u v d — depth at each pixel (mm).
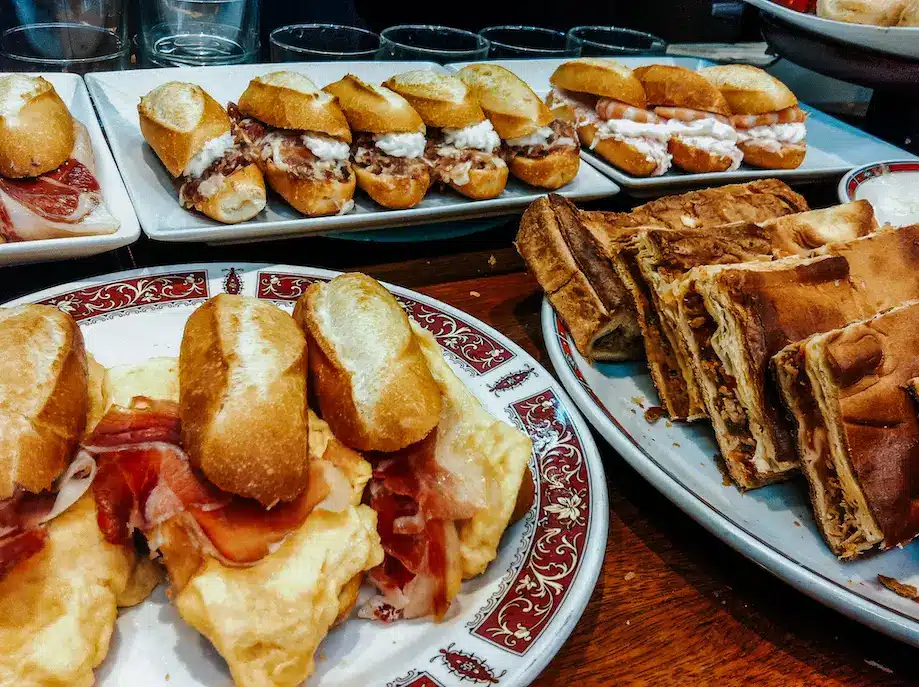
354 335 189
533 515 198
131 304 244
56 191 268
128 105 358
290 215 319
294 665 152
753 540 200
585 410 237
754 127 417
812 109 507
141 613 168
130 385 189
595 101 418
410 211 322
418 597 172
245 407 158
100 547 160
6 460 147
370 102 335
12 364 161
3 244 251
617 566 205
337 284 210
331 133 321
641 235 268
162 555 165
